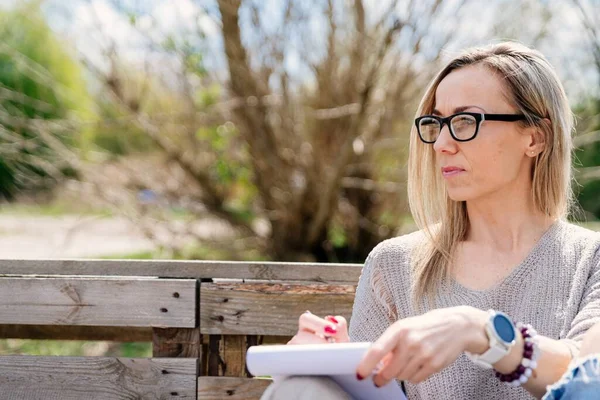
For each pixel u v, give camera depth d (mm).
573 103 4391
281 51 4270
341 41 4270
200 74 4309
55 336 2123
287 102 4363
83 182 4590
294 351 1056
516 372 1091
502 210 1442
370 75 4105
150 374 1778
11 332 2113
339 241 4781
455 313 1050
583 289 1352
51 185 4711
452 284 1438
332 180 4277
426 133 1506
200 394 1770
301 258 4680
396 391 1159
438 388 1388
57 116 5059
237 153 4594
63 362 1795
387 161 4551
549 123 1428
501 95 1399
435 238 1488
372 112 4336
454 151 1405
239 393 1770
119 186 4637
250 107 4344
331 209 4516
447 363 1010
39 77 4879
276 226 4684
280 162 4488
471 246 1467
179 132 4547
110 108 4680
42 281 1809
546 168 1442
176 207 4711
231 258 4762
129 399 1780
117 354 3953
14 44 5184
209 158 4629
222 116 4441
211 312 1795
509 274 1397
